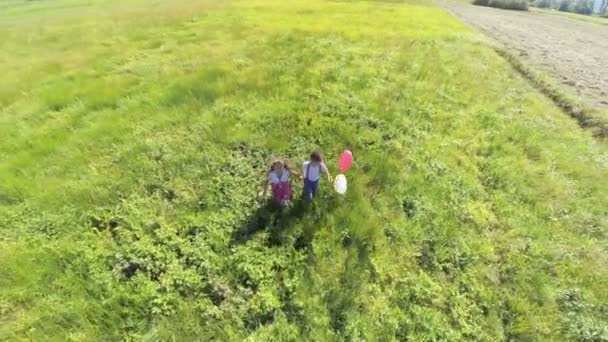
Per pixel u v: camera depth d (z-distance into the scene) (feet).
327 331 21.03
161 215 27.48
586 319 22.85
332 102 40.22
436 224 27.73
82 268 23.62
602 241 27.76
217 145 33.55
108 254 24.47
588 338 21.98
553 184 32.24
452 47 61.77
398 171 31.94
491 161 34.47
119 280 23.31
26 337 20.17
